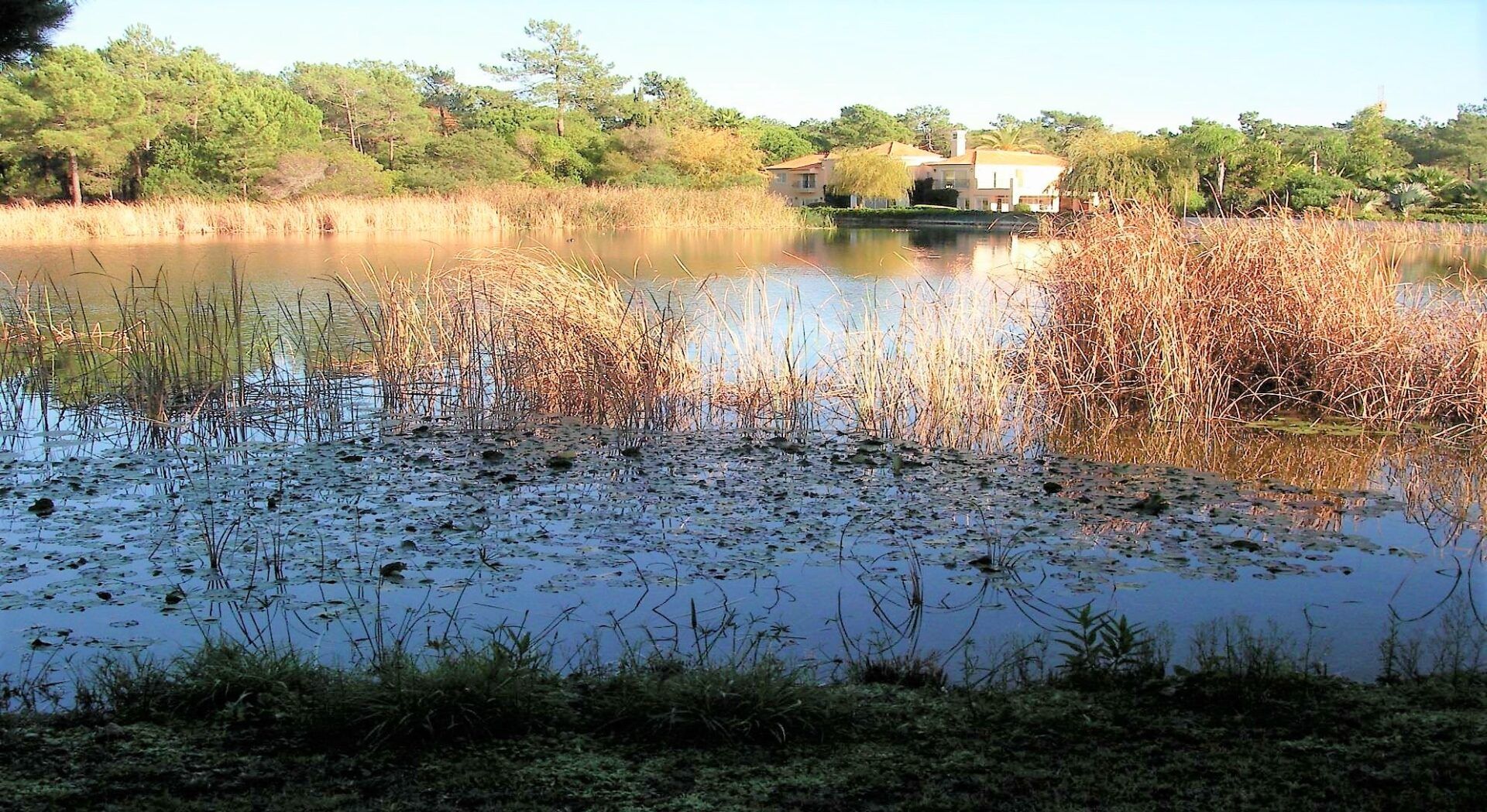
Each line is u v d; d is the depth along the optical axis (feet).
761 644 16.37
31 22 25.76
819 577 19.40
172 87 178.29
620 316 36.42
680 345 36.06
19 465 27.63
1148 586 18.95
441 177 187.01
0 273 76.79
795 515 23.22
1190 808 10.51
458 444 30.14
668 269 85.61
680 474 26.89
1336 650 15.92
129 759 11.67
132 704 13.19
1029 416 33.09
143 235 127.13
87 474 26.73
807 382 35.01
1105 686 13.93
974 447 30.12
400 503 24.09
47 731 12.39
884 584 19.02
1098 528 22.29
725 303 48.44
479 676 12.86
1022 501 24.30
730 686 12.86
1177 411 32.68
